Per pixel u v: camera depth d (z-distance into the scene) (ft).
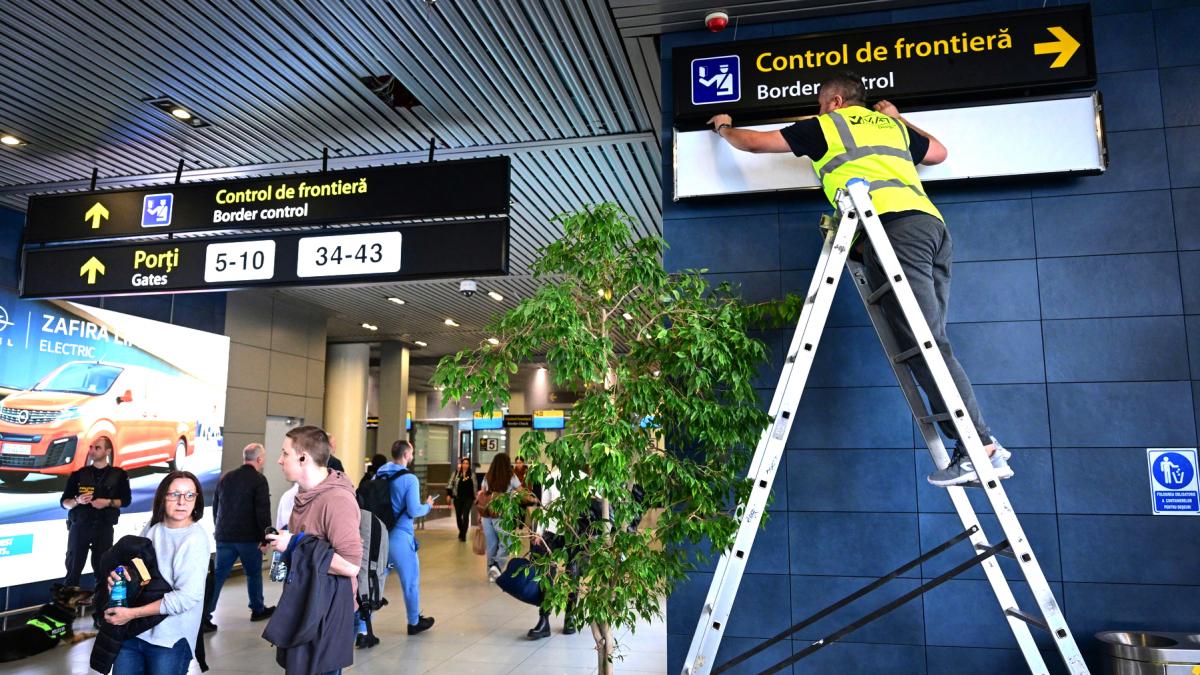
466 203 15.43
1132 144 12.94
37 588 24.47
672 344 10.95
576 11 14.40
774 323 12.66
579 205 26.48
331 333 52.90
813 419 13.23
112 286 16.67
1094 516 12.21
